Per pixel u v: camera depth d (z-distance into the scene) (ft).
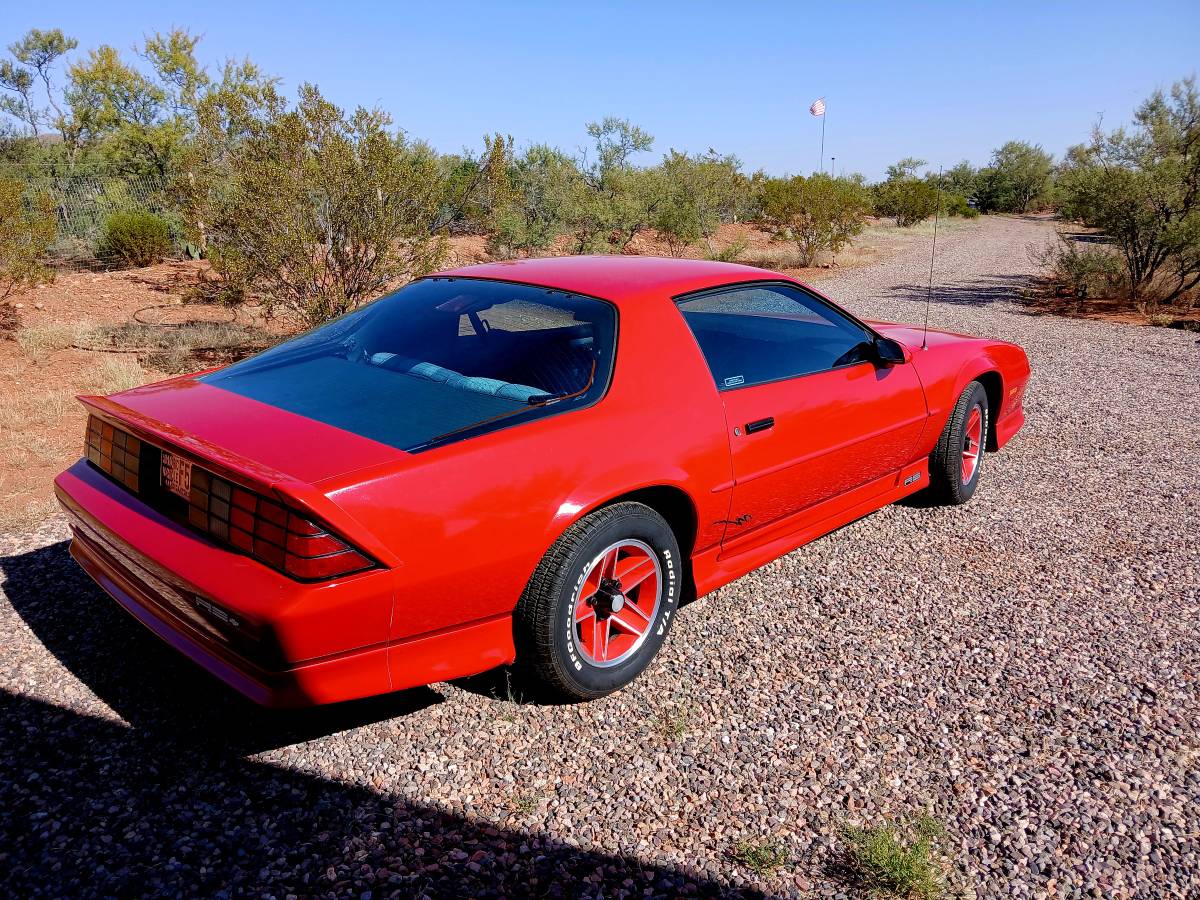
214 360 26.66
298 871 7.16
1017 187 184.14
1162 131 51.13
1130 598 12.71
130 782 8.14
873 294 50.62
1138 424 22.26
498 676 10.28
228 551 7.75
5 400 21.07
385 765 8.57
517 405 8.98
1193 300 46.01
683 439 9.98
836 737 9.31
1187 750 9.21
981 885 7.35
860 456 13.05
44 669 9.91
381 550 7.51
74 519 9.72
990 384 16.99
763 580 13.11
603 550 9.20
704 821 7.99
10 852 7.20
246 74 53.57
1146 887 7.36
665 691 10.09
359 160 26.84
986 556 14.11
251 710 9.36
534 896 7.02
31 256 31.58
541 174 62.95
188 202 30.53
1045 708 9.93
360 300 27.78
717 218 84.89
